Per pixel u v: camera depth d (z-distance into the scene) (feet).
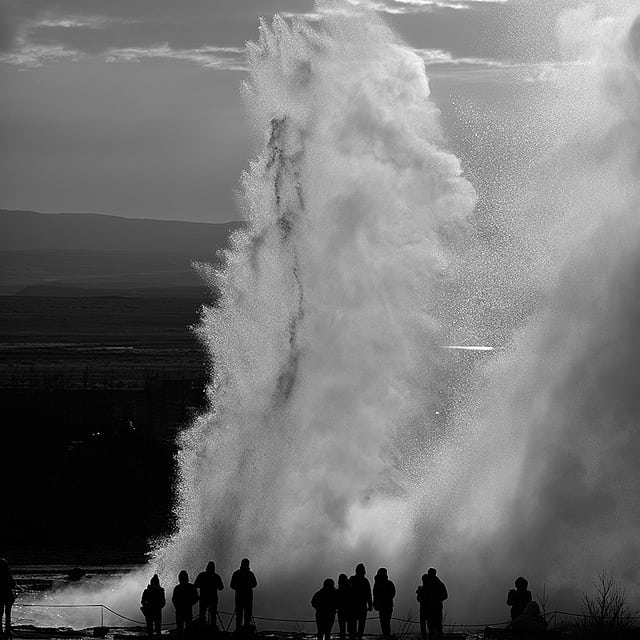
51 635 236.22
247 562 220.84
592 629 221.05
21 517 521.65
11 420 652.89
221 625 256.11
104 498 543.39
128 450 597.52
